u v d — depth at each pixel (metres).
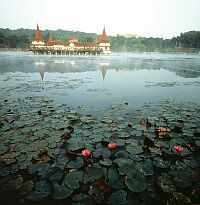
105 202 2.85
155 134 4.95
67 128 5.26
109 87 12.10
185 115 6.47
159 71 21.62
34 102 8.06
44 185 3.15
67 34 157.75
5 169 3.53
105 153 4.06
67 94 9.88
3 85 12.07
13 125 5.41
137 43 125.62
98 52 60.56
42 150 4.13
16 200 2.88
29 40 94.69
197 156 4.01
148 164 3.71
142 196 2.96
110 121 5.84
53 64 28.27
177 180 3.29
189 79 15.98
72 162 3.74
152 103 8.26
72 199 2.89
